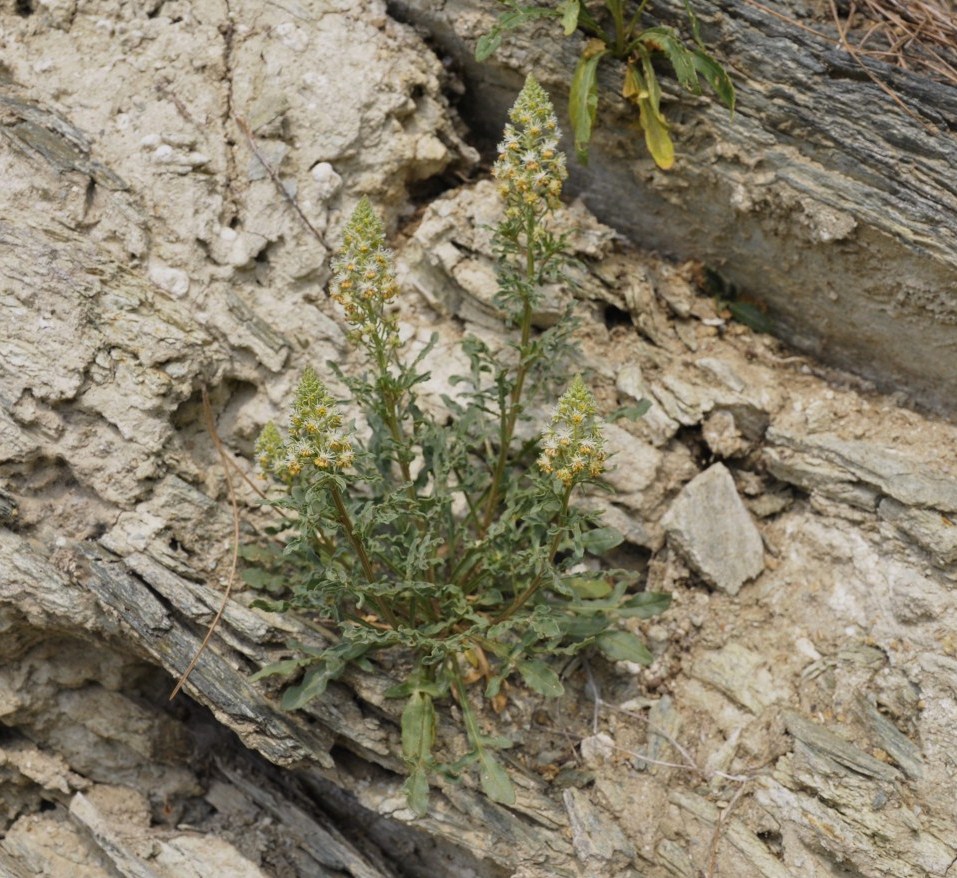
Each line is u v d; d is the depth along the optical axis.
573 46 1.10
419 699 1.02
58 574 1.03
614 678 1.07
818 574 1.08
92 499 1.04
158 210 1.08
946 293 1.07
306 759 1.03
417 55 1.13
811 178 1.08
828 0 1.08
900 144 1.06
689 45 1.09
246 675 1.03
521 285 1.02
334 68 1.11
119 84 1.10
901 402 1.11
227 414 1.08
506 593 1.06
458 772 1.01
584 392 0.97
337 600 1.02
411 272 1.11
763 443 1.10
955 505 1.05
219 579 1.04
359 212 0.98
